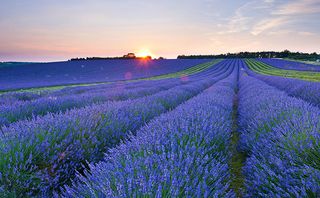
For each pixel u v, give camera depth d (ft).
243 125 17.71
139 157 7.05
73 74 180.96
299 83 36.14
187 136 9.75
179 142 9.20
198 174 6.59
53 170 8.34
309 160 7.48
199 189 5.47
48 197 7.38
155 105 20.52
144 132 10.85
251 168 8.74
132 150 8.16
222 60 284.82
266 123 12.64
